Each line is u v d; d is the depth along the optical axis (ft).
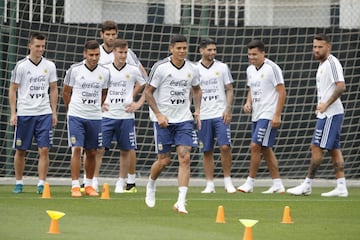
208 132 163.32
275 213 128.47
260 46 159.63
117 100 158.71
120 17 187.83
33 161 184.34
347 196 156.15
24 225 110.22
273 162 163.02
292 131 188.14
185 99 127.65
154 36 187.83
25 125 153.48
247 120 188.85
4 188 167.22
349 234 107.04
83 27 184.65
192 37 188.14
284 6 189.37
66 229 106.83
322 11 188.34
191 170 186.91
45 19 183.21
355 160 187.11
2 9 179.42
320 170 188.44
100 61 159.74
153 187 132.26
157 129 128.26
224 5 187.83
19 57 180.96
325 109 153.48
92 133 150.30
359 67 186.60
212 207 135.23
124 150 160.15
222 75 163.43
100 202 139.54
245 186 163.94
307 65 188.14
